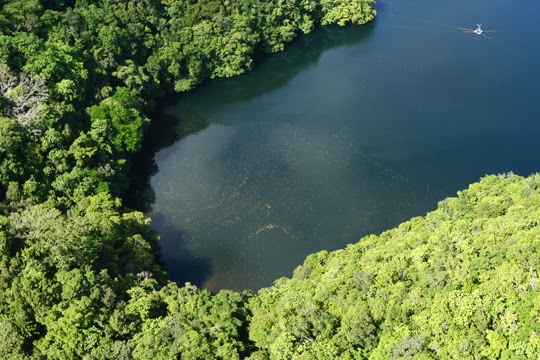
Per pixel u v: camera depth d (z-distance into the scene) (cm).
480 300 7450
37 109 13425
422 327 7581
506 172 14750
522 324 7000
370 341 8012
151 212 14188
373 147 15938
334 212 13938
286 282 10825
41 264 9638
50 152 13212
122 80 17000
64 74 14912
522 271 7488
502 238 8562
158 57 18312
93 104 15588
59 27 16312
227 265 12825
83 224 10869
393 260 9288
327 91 18775
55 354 8938
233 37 19462
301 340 8400
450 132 16262
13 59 14325
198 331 9194
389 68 19638
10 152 12506
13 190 12106
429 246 9300
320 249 13062
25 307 9356
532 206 9631
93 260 10306
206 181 15112
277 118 17600
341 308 8638
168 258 12988
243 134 16938
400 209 13950
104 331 9250
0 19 15138
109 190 13588
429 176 14838
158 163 15875
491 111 16950
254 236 13425
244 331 9569
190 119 17800
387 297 8388
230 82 19712
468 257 8469
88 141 13900
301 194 14488
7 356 8819
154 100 18338
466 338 7088
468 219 9969
